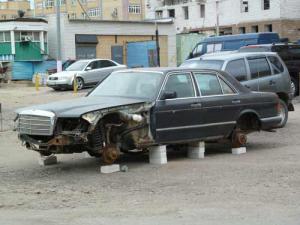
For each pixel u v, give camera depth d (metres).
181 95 10.62
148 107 10.10
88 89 32.28
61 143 9.30
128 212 7.21
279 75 15.65
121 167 10.02
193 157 11.23
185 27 88.06
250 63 15.12
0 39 46.38
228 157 11.25
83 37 48.72
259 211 7.10
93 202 7.81
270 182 8.77
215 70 11.36
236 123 11.48
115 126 9.84
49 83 32.16
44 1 120.44
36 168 10.52
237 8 79.38
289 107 15.95
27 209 7.52
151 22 52.69
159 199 7.88
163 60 53.69
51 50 48.53
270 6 74.31
